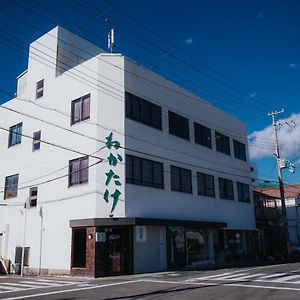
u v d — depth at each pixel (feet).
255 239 110.42
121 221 65.05
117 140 70.38
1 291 44.91
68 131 74.69
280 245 119.96
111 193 67.26
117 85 73.00
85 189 68.33
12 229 83.66
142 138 75.36
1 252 84.74
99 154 68.03
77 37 87.86
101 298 37.17
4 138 92.68
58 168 75.25
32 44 89.35
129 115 73.61
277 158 108.88
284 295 35.14
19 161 86.33
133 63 77.00
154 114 80.23
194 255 82.58
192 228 83.35
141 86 78.02
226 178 101.65
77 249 67.10
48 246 72.84
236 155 109.09
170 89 86.58
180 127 87.66
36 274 73.26
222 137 104.01
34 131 83.66
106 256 64.23
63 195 72.54
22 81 95.81
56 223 72.49
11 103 93.09
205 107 98.84
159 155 78.95
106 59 73.20
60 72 82.23
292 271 60.95
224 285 44.11
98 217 65.10
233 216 100.32
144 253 69.46
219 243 93.76
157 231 73.56
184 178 85.40
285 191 161.27
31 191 81.00
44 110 81.87
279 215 131.95
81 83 74.69
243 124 116.26
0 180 90.79
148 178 74.95
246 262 95.45
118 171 69.00
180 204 81.92
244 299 33.27
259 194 121.19
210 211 91.56
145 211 72.18
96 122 69.46
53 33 84.12
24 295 40.91
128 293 40.24
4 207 87.61
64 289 46.01
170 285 46.14
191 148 89.71
